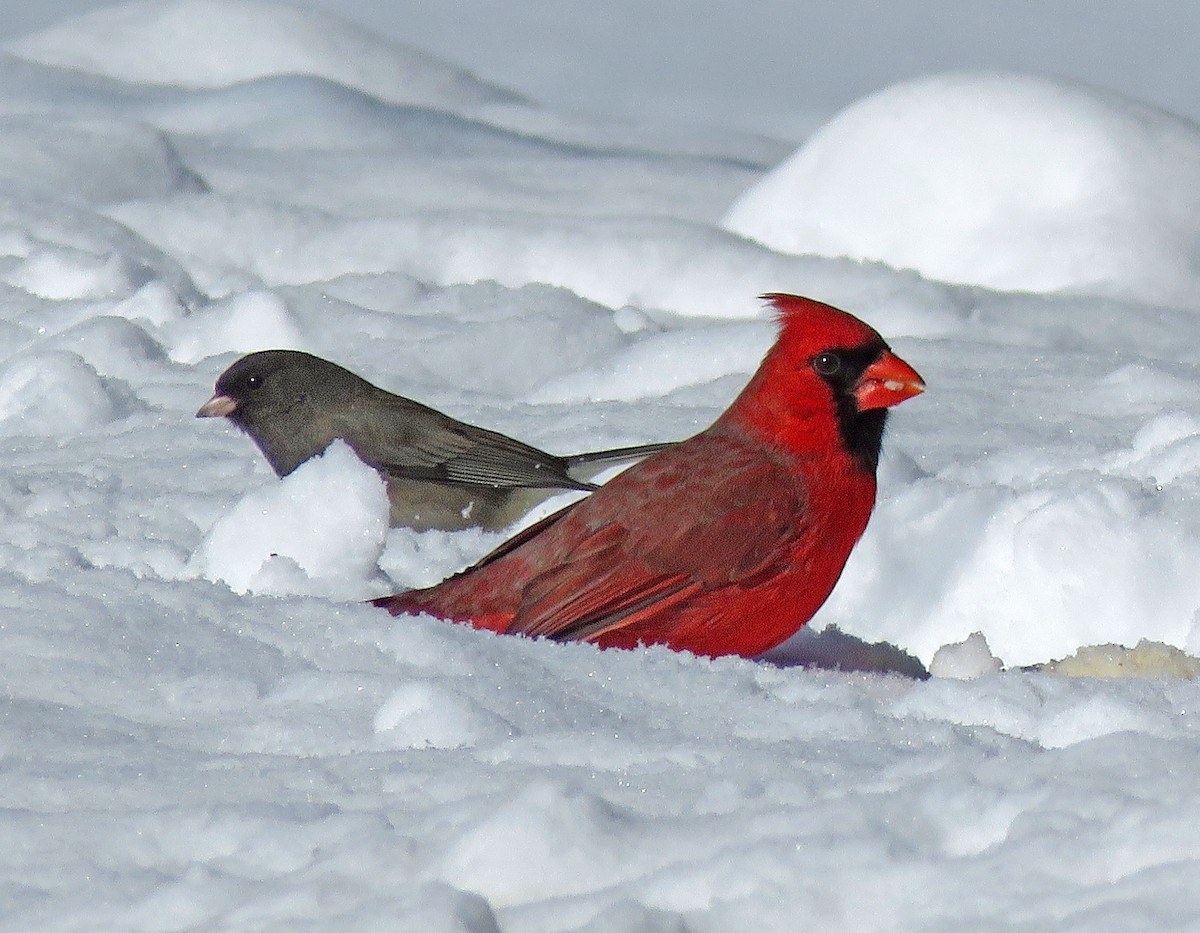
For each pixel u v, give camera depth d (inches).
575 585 339.9
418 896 187.2
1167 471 423.2
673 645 343.3
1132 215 772.0
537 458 498.9
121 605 313.7
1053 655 370.6
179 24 1200.2
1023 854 193.9
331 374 507.5
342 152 987.9
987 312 706.8
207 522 431.5
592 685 285.9
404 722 258.2
